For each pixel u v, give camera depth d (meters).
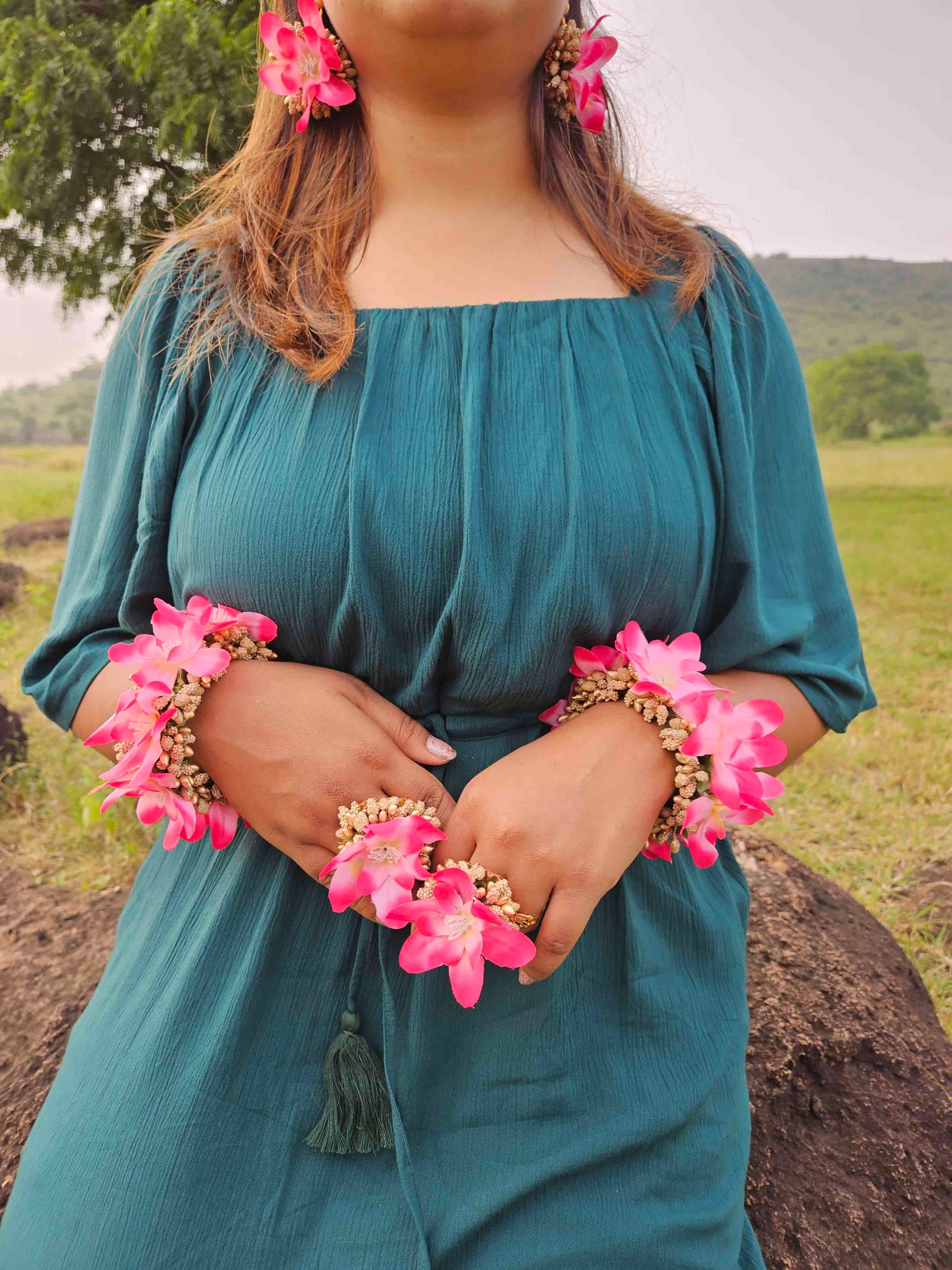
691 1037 1.12
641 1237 1.02
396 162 1.14
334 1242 1.04
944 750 4.10
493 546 1.00
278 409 1.07
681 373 1.13
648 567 1.04
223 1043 1.05
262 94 1.30
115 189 5.10
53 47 4.66
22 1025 2.10
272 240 1.18
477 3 0.93
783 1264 1.50
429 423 1.03
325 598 1.03
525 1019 1.06
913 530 9.50
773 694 1.20
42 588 6.75
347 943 1.08
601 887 0.92
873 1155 1.67
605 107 1.18
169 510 1.18
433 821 0.95
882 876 3.12
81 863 3.18
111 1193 1.02
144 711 0.99
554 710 1.09
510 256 1.14
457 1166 1.06
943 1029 1.96
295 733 0.98
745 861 2.30
